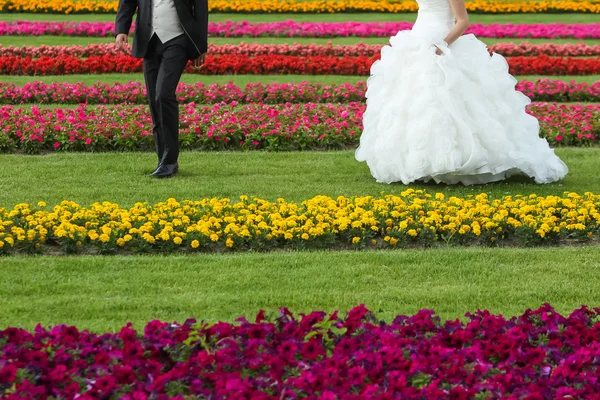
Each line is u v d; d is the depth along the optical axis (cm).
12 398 597
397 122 1360
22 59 2428
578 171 1502
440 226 1127
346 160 1577
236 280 951
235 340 718
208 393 638
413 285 947
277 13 3700
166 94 1393
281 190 1350
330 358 671
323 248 1095
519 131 1384
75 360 678
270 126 1711
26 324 817
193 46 1396
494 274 984
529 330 748
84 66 2431
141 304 871
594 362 693
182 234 1069
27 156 1582
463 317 849
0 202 1258
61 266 987
